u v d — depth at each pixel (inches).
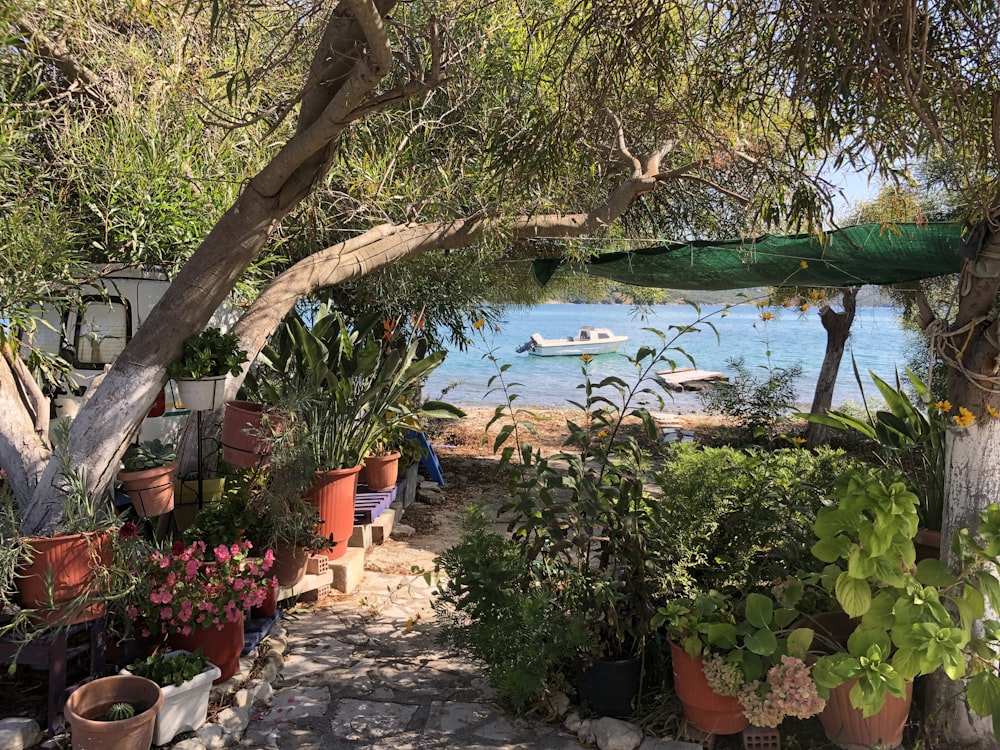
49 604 113.8
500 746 123.5
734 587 134.0
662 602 134.6
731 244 183.2
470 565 132.9
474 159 190.5
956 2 90.0
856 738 117.2
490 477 332.2
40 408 147.1
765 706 111.7
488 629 124.0
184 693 118.3
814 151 118.3
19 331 141.3
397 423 233.8
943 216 175.0
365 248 177.6
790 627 126.2
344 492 185.5
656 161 182.2
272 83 175.3
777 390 406.9
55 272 140.9
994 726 107.1
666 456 152.9
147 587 126.5
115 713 107.7
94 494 129.0
